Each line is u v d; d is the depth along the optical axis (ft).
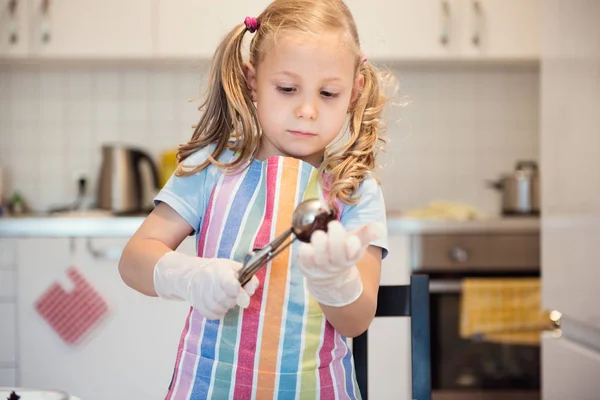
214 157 3.06
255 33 2.99
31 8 8.86
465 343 8.34
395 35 9.11
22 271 8.13
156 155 9.95
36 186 9.87
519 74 10.17
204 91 3.54
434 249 8.37
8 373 8.13
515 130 10.19
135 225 8.14
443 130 10.16
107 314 8.11
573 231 5.31
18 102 9.84
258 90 2.85
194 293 2.45
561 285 5.58
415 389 3.61
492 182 10.08
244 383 2.77
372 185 2.97
